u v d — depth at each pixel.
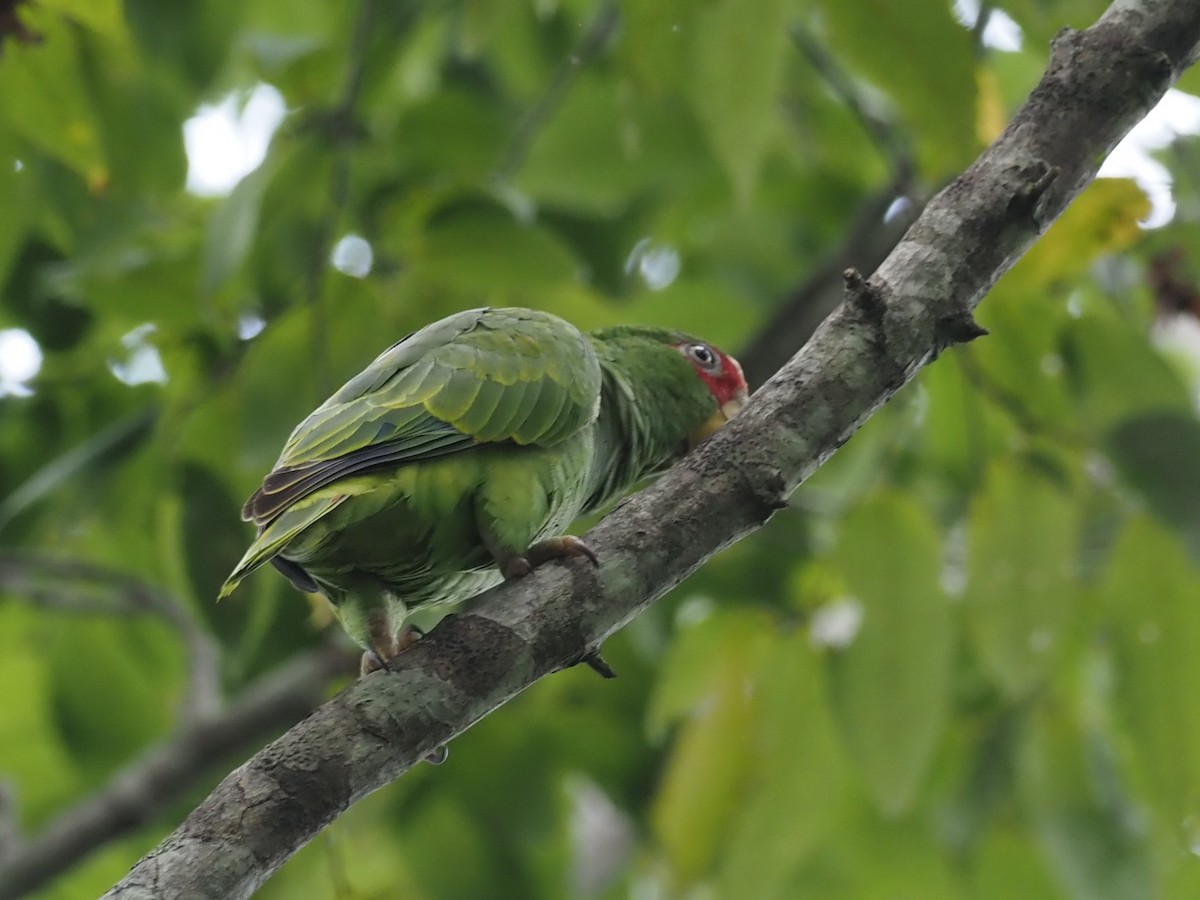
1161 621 7.71
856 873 10.80
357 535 6.36
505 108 12.23
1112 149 5.95
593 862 12.34
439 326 7.04
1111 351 7.77
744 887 8.24
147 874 4.54
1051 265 7.86
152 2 9.47
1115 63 5.92
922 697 7.69
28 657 11.67
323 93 10.74
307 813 4.78
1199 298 8.37
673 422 8.47
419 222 9.02
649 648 11.18
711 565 11.45
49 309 10.91
